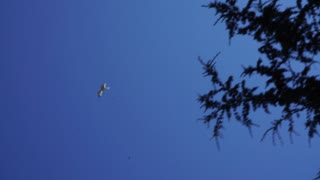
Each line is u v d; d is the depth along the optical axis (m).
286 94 4.19
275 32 4.28
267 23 4.29
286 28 4.23
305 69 4.25
